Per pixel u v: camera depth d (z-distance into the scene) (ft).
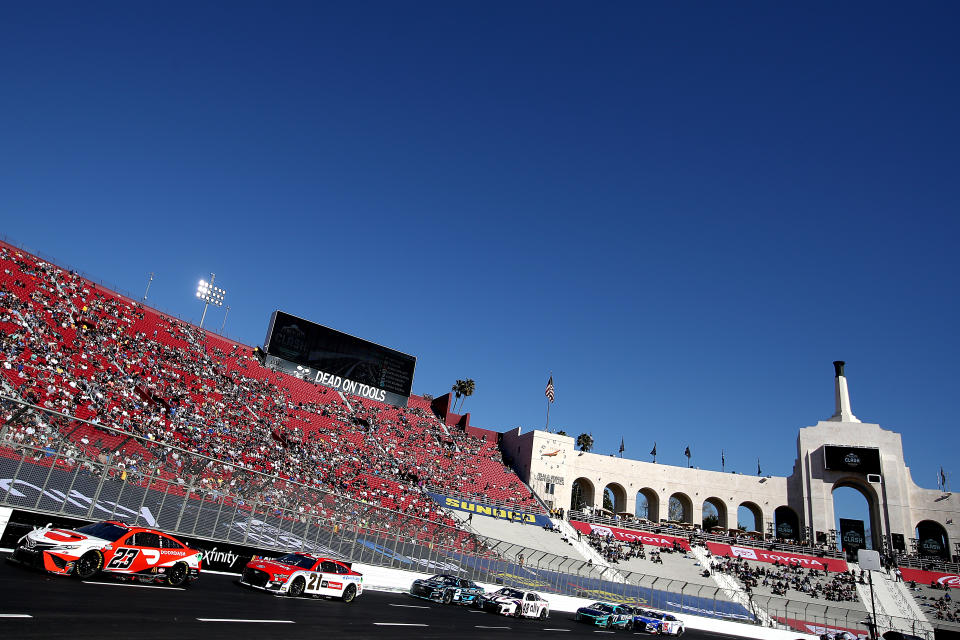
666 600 185.88
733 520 310.86
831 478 304.50
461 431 316.60
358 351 283.59
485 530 226.58
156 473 92.79
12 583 55.21
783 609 205.98
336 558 113.29
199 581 80.48
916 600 235.40
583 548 240.94
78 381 162.91
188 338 230.27
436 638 66.44
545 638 85.20
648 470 319.27
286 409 233.96
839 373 329.11
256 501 104.17
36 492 78.74
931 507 292.40
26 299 180.24
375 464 234.17
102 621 46.26
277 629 55.06
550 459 303.68
